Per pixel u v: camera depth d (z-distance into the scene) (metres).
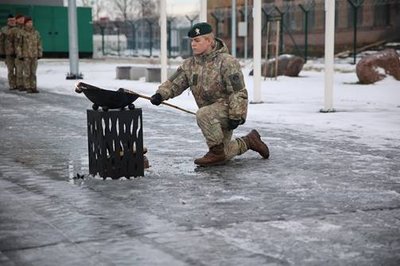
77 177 8.31
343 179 8.21
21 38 22.48
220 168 8.96
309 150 10.53
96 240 5.62
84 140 11.69
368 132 12.65
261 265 4.98
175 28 68.94
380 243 5.52
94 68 42.56
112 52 74.56
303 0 55.84
